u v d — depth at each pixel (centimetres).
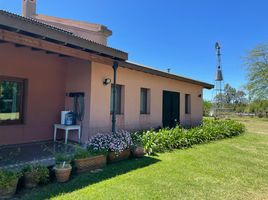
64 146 682
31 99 736
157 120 1055
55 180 434
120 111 874
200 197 389
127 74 891
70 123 753
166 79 1125
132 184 429
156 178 466
